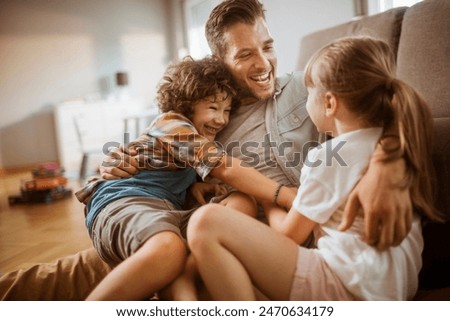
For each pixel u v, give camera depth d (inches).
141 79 216.7
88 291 36.4
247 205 30.5
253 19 33.8
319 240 26.2
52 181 106.0
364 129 25.9
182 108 34.9
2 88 184.4
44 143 193.3
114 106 185.3
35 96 190.2
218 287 23.3
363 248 24.2
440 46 33.9
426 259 30.3
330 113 26.8
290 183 34.0
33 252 63.2
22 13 185.5
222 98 34.4
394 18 40.5
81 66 199.5
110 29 205.6
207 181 35.5
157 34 219.6
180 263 25.3
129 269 23.9
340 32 46.9
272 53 35.5
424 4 36.6
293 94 36.7
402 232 23.9
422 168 25.1
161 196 32.4
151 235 26.0
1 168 184.4
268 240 24.3
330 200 25.2
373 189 23.5
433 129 27.2
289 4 123.2
